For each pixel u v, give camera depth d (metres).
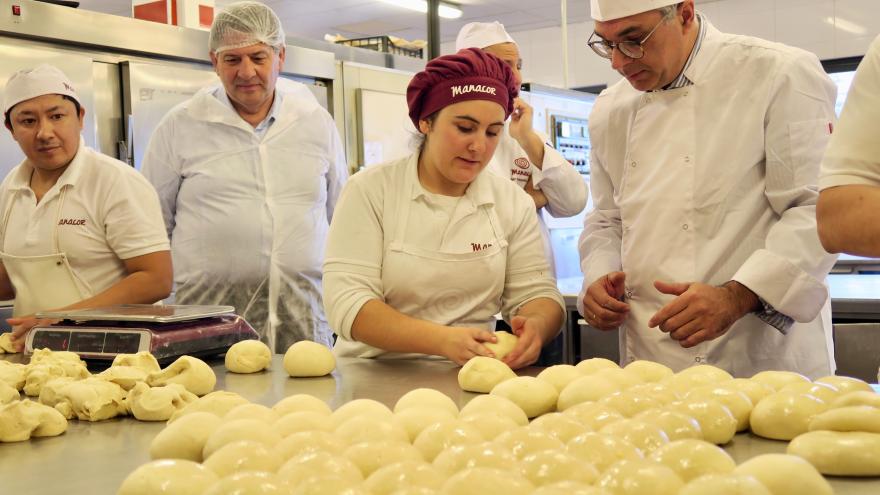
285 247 2.81
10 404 1.24
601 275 2.01
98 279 2.27
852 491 0.93
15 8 2.68
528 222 1.92
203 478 0.88
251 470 0.88
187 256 2.76
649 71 1.76
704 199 1.85
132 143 3.01
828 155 1.45
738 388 1.27
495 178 1.91
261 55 2.58
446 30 8.60
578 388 1.32
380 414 1.16
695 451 0.89
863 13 6.90
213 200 2.75
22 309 2.26
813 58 1.81
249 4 2.57
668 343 1.92
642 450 0.98
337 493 0.78
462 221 1.81
